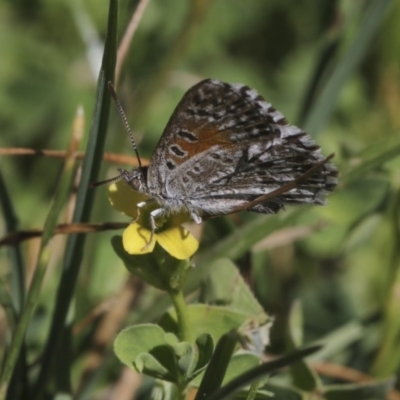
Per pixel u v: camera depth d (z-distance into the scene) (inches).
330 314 22.5
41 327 21.6
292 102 24.4
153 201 20.9
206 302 21.0
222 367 20.5
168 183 20.9
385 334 21.6
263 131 20.9
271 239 21.9
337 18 22.0
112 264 22.1
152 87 22.2
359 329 21.7
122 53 21.4
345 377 21.5
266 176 21.0
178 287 20.6
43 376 20.9
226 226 21.5
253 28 25.3
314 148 20.8
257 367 20.3
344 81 21.7
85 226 20.8
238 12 25.2
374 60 23.8
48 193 23.0
